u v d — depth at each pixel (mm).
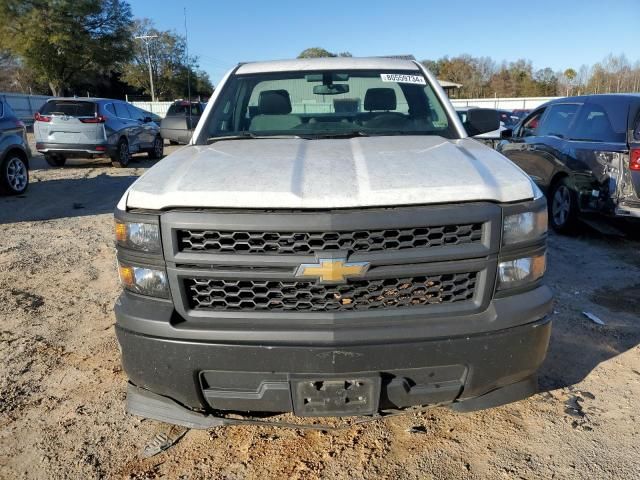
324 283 2246
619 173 5980
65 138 13258
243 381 2348
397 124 3584
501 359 2344
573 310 4398
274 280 2273
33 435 2910
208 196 2299
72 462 2691
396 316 2299
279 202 2256
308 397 2283
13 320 4395
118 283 5273
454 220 2266
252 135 3496
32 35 36656
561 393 3186
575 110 7023
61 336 4117
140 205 2410
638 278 5199
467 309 2332
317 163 2582
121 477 2582
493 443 2750
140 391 2570
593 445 2717
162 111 41500
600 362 3545
